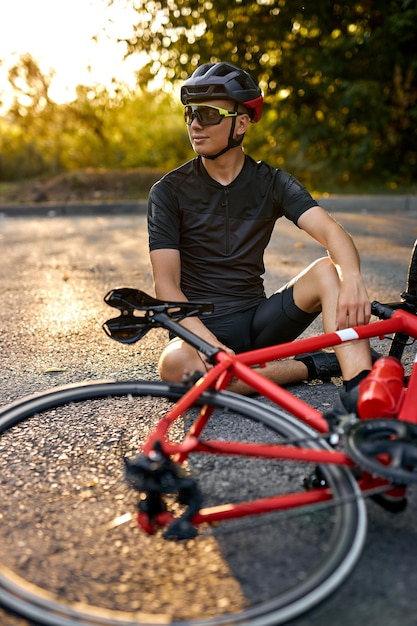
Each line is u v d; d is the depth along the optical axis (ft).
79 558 6.29
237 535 6.61
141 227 29.68
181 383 6.95
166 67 39.14
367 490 6.15
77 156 49.39
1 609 5.61
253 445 5.96
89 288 17.57
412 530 6.73
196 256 9.59
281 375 10.14
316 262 9.19
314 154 42.16
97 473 7.87
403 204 34.50
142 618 5.01
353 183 41.14
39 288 17.65
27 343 13.04
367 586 5.94
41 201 38.22
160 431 6.05
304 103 40.78
